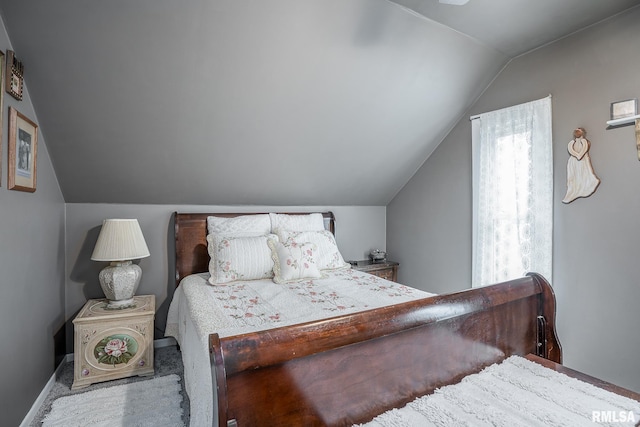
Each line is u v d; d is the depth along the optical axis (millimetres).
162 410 1916
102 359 2225
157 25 1708
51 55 1726
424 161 3504
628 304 2014
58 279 2404
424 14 2018
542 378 1348
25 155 1778
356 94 2477
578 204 2242
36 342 1933
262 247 2676
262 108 2352
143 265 2871
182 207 3014
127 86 1961
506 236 2613
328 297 2117
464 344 1393
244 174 2893
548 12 2016
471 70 2609
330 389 1068
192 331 1757
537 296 1685
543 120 2398
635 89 1979
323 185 3363
